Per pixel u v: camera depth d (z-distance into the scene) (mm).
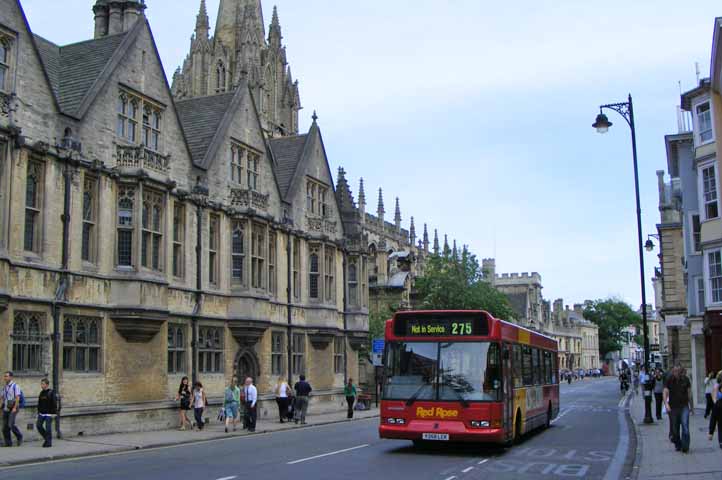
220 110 37156
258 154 38688
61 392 25281
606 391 74750
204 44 79312
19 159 24250
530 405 24875
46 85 25609
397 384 20812
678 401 20234
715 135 35375
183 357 31688
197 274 32875
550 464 18750
